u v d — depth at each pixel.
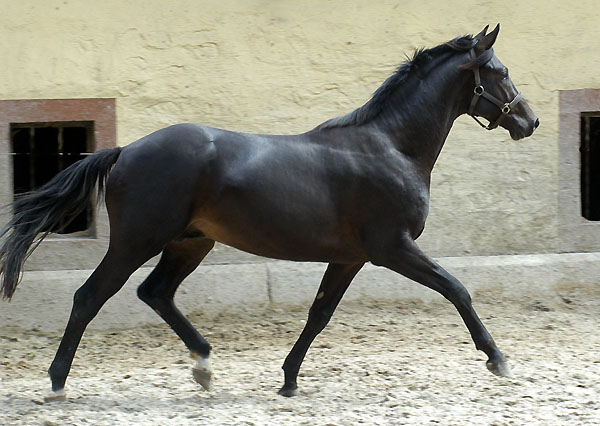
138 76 12.70
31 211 8.73
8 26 12.34
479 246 13.59
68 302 12.24
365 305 12.95
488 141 13.55
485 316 12.63
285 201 8.66
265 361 10.64
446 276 8.84
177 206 8.55
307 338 9.17
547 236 13.75
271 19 13.02
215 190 8.62
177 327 9.32
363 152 8.94
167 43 12.77
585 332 11.83
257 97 13.02
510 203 13.65
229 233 8.79
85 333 12.09
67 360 8.70
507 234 13.65
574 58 13.70
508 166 13.61
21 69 12.38
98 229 12.58
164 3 12.75
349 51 13.21
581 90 13.70
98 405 8.61
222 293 12.65
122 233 8.57
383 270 13.06
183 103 12.84
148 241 8.56
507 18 13.55
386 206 8.85
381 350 11.04
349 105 13.23
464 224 13.55
